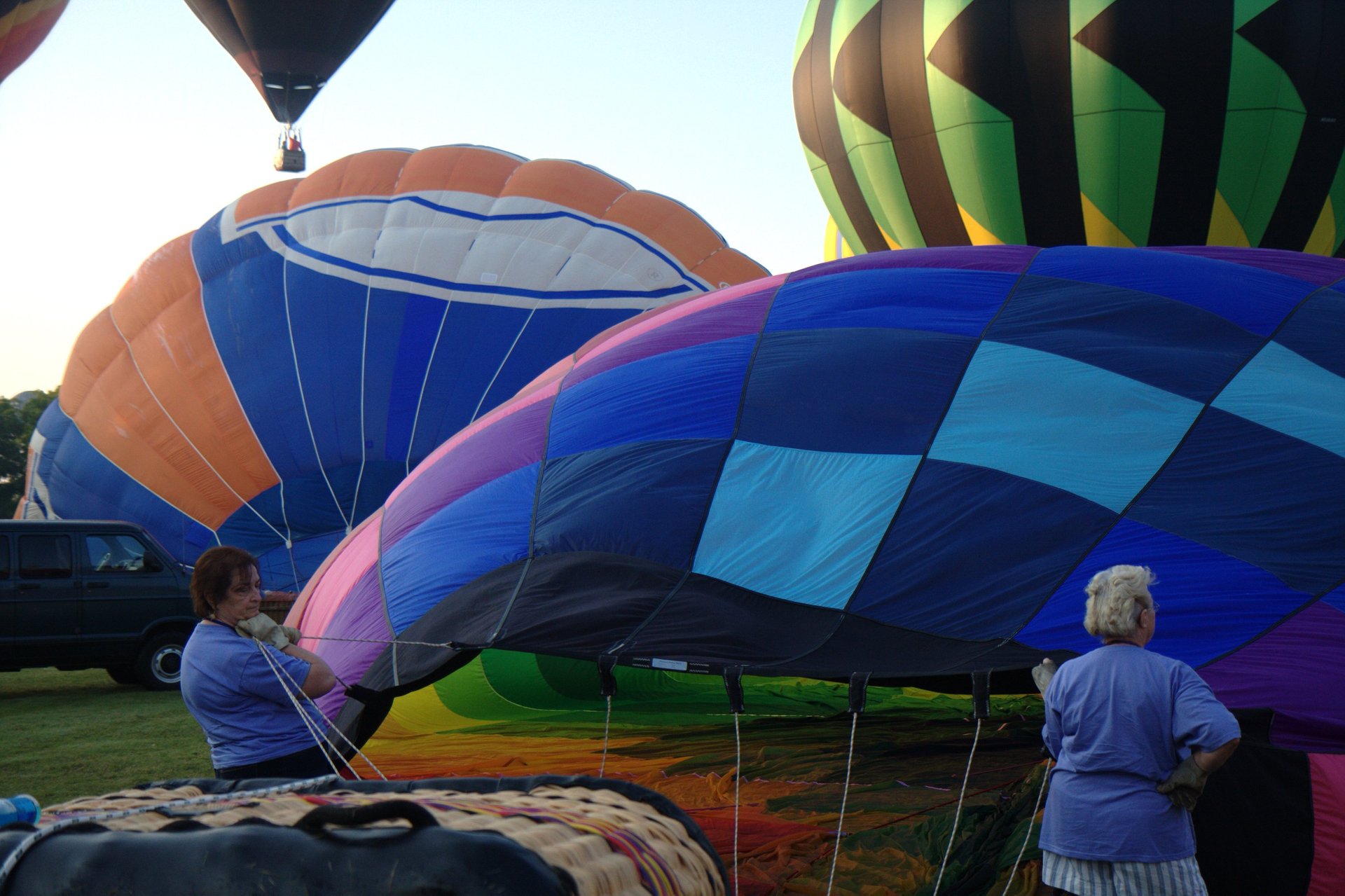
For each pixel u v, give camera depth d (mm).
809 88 15703
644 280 16719
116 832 1856
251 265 16688
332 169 17562
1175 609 4844
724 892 2242
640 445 6418
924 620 5051
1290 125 12555
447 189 17062
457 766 7000
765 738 7582
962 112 13289
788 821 5613
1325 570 4961
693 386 6707
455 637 5277
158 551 11852
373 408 15961
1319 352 6355
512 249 16609
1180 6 12328
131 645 11578
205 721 3824
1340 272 7371
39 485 18516
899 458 5879
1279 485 5434
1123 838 3043
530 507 6289
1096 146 12859
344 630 6129
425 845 1689
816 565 5469
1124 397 5984
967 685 4777
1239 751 4070
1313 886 3961
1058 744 3301
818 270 8039
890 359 6508
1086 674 3217
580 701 8625
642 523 5840
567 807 2145
